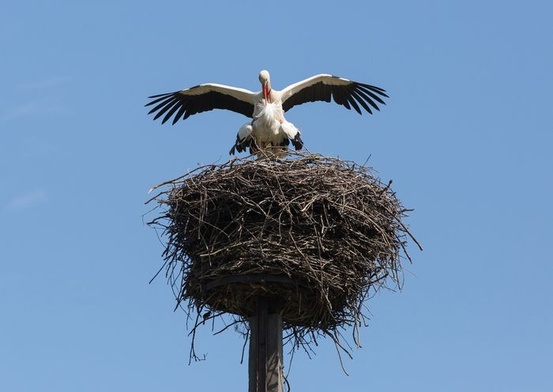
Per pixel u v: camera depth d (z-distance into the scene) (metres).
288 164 17.14
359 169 17.53
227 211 16.72
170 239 17.17
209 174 17.11
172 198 17.19
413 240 17.56
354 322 16.80
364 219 16.95
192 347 16.70
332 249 16.52
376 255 17.11
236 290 16.38
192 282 16.69
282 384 15.93
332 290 16.45
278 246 16.17
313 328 17.02
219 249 16.33
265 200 16.47
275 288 16.25
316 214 16.66
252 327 16.27
